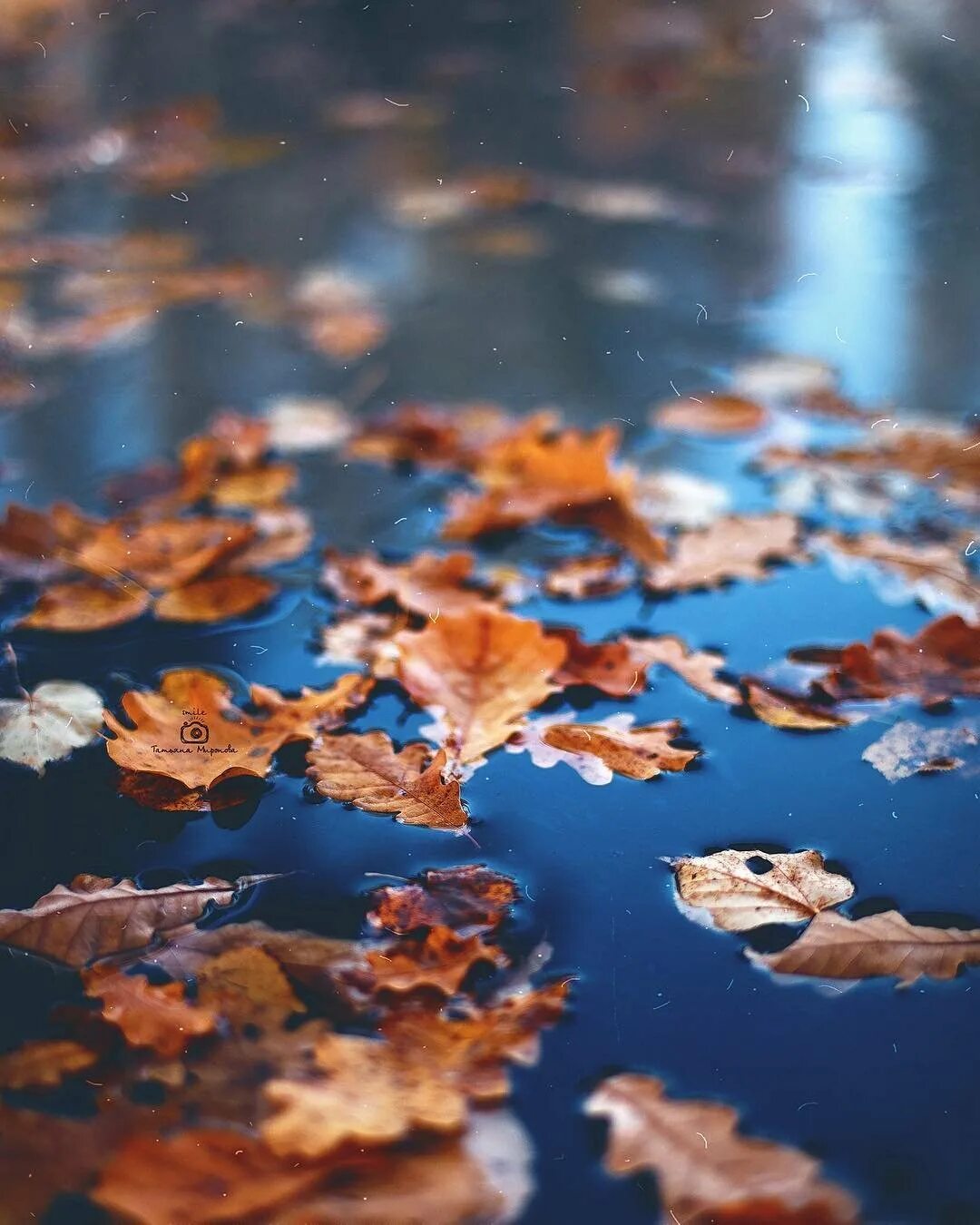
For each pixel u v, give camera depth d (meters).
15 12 4.48
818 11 4.75
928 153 3.03
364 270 2.39
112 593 1.59
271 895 1.34
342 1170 1.21
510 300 2.24
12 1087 1.24
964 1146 1.22
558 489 1.71
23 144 3.20
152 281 2.35
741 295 2.24
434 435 1.81
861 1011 1.28
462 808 1.39
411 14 4.72
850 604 1.57
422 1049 1.26
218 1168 1.21
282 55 4.12
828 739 1.45
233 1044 1.26
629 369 1.95
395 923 1.32
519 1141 1.22
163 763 1.42
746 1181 1.21
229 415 1.86
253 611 1.57
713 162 3.04
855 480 1.73
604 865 1.36
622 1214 1.20
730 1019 1.28
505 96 3.67
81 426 1.84
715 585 1.59
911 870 1.36
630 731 1.45
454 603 1.58
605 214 2.68
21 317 2.18
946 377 1.91
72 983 1.29
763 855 1.37
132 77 3.84
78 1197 1.20
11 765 1.44
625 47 4.23
